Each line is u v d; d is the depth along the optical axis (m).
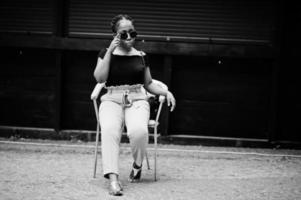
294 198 4.02
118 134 4.18
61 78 6.22
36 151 5.69
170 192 4.13
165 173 4.85
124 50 4.45
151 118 6.27
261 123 6.27
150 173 4.84
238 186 4.39
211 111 6.30
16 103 6.41
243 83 6.23
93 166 5.05
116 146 4.13
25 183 4.30
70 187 4.21
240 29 6.12
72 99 6.38
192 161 5.45
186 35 6.16
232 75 6.23
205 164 5.32
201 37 6.15
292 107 6.19
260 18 6.08
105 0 6.17
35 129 6.33
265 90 6.22
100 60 4.47
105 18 6.20
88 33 6.23
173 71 6.25
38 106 6.40
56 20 6.11
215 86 6.25
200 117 6.30
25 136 6.33
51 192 4.04
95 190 4.13
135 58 4.44
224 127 6.30
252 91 6.23
